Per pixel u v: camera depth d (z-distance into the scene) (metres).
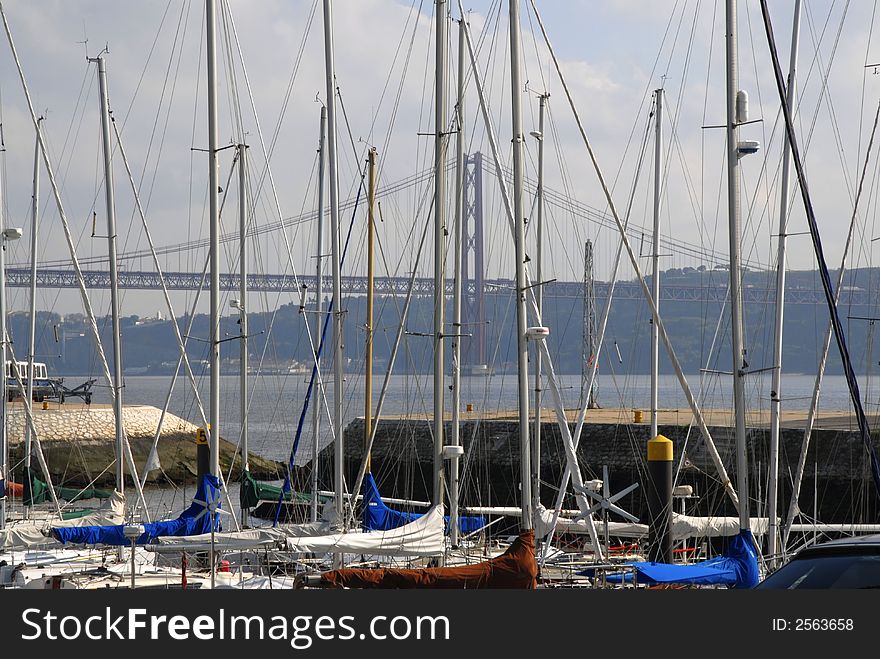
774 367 59.78
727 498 93.56
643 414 131.62
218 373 57.84
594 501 75.50
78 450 145.00
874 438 92.44
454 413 61.06
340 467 62.47
